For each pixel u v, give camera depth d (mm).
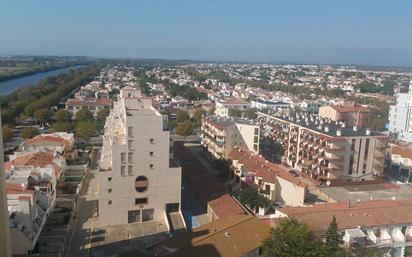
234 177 123250
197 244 67875
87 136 166750
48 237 81938
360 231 74250
